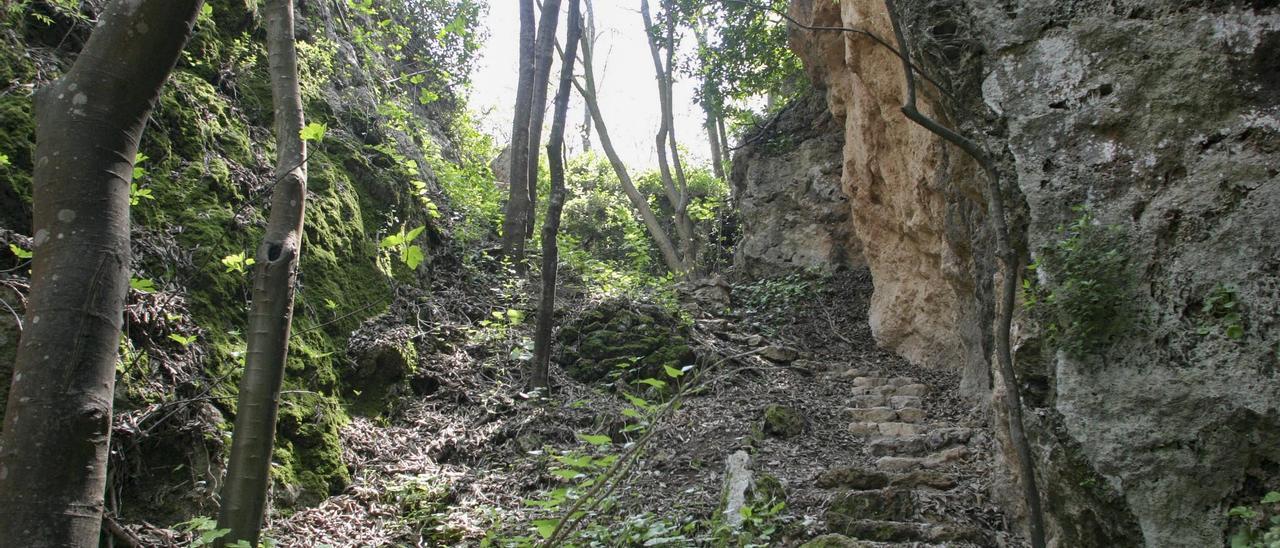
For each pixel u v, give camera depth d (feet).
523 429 20.53
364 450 18.80
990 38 12.49
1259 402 9.61
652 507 16.44
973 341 21.95
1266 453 9.52
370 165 26.18
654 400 22.74
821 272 37.06
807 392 24.23
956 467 18.43
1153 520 10.09
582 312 26.78
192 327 16.61
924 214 24.79
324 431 17.74
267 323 11.69
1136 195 10.93
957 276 21.53
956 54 13.17
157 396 14.87
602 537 14.15
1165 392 10.20
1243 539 9.21
